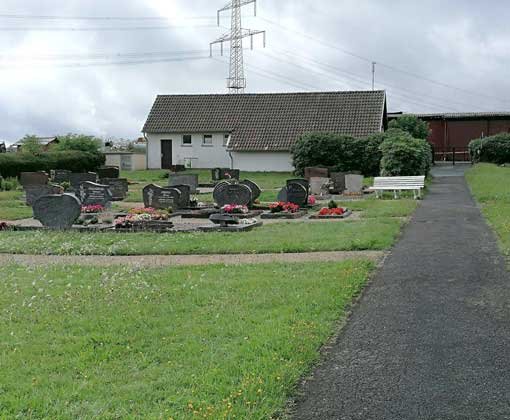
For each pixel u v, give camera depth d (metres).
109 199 23.55
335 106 51.62
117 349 6.88
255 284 9.88
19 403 5.41
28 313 8.44
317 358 6.51
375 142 40.06
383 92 52.12
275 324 7.51
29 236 16.48
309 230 16.39
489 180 30.77
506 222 15.71
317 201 26.31
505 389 5.66
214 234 16.22
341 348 6.84
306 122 50.72
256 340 6.87
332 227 16.81
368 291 9.37
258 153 49.50
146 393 5.57
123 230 17.56
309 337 6.98
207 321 7.84
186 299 9.02
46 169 43.19
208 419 4.98
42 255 13.89
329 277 10.16
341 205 23.80
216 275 10.74
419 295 9.01
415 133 50.84
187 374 5.98
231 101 55.16
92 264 12.48
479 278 9.95
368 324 7.68
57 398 5.54
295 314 7.96
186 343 6.97
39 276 11.10
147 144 54.50
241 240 14.87
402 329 7.45
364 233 15.04
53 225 18.08
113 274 10.95
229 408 5.17
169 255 13.54
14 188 35.12
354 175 29.55
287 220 20.00
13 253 14.24
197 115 54.34
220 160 53.03
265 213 21.12
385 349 6.77
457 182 33.88
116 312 8.41
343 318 7.97
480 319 7.77
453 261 11.41
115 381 5.93
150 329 7.60
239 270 11.17
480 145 48.44
